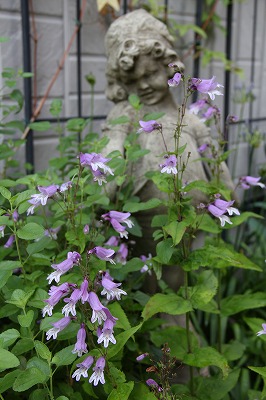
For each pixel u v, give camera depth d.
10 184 1.87
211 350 1.87
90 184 2.04
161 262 1.78
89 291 1.46
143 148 2.13
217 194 1.81
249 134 3.87
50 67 2.74
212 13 3.60
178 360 2.10
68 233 1.72
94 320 1.41
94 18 2.91
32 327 1.64
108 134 2.18
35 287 1.62
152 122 1.80
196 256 1.82
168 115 2.20
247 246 3.46
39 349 1.46
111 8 2.96
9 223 1.67
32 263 1.85
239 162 4.07
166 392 1.54
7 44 2.54
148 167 2.10
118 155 1.91
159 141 2.12
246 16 3.97
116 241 1.96
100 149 2.07
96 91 2.99
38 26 2.66
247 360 2.67
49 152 2.79
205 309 2.18
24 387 1.38
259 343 2.68
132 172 2.13
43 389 1.53
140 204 1.86
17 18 2.56
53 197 1.72
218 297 2.23
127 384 1.51
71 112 2.89
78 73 2.82
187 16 3.51
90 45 2.92
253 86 3.85
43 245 1.75
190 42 3.53
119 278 1.88
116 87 2.22
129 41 2.09
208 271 1.93
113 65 2.16
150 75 2.13
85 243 1.78
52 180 2.02
